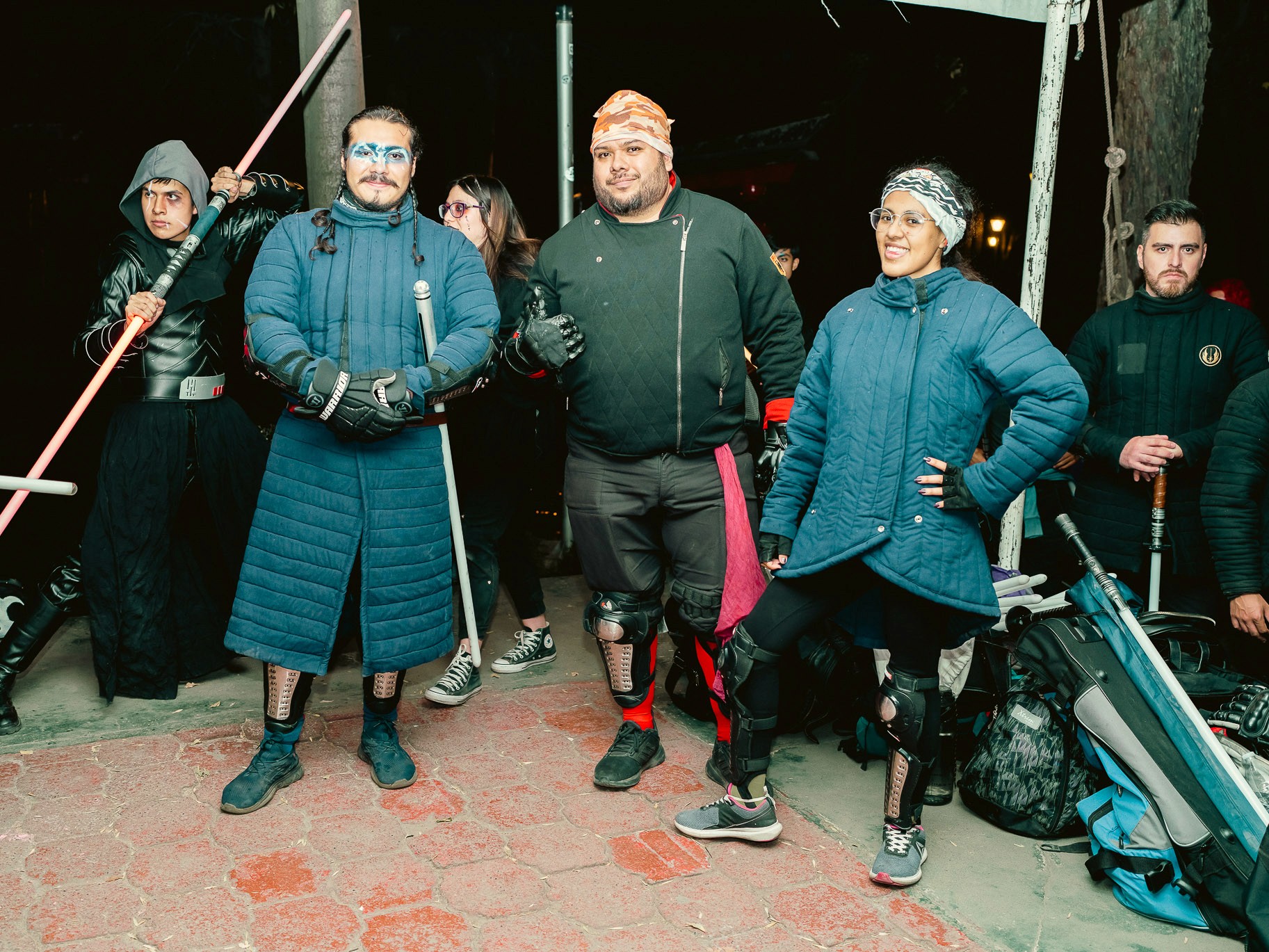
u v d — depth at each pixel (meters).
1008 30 6.68
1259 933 1.94
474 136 8.31
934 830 2.83
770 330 2.95
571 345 2.74
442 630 2.97
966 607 2.38
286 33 7.41
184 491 3.51
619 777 2.97
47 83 8.41
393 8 6.00
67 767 3.05
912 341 2.39
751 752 2.61
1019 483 2.31
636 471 2.88
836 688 3.36
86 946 2.24
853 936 2.34
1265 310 7.41
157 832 2.70
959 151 8.57
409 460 2.82
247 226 3.61
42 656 3.91
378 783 2.96
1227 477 2.87
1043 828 2.76
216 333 3.64
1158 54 3.92
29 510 6.45
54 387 9.35
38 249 10.16
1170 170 3.95
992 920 2.41
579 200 8.88
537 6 6.25
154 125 8.68
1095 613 2.70
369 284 2.75
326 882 2.49
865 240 8.75
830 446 2.49
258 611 2.78
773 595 2.55
